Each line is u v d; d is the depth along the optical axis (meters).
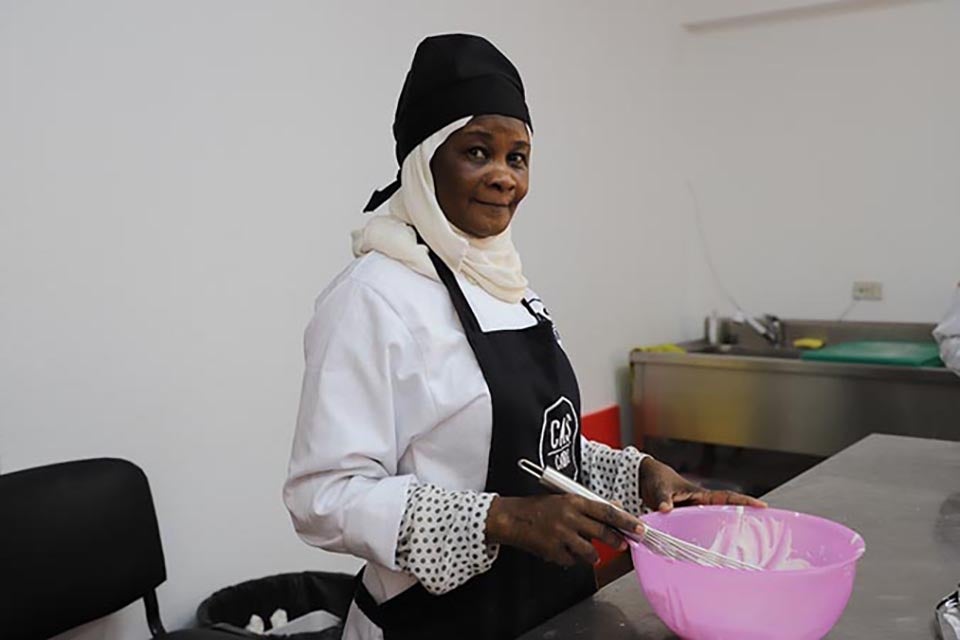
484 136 1.05
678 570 0.85
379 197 1.18
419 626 1.09
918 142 3.24
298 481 1.02
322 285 2.31
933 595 1.02
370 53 2.40
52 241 1.77
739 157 3.65
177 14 1.96
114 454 1.89
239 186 2.10
